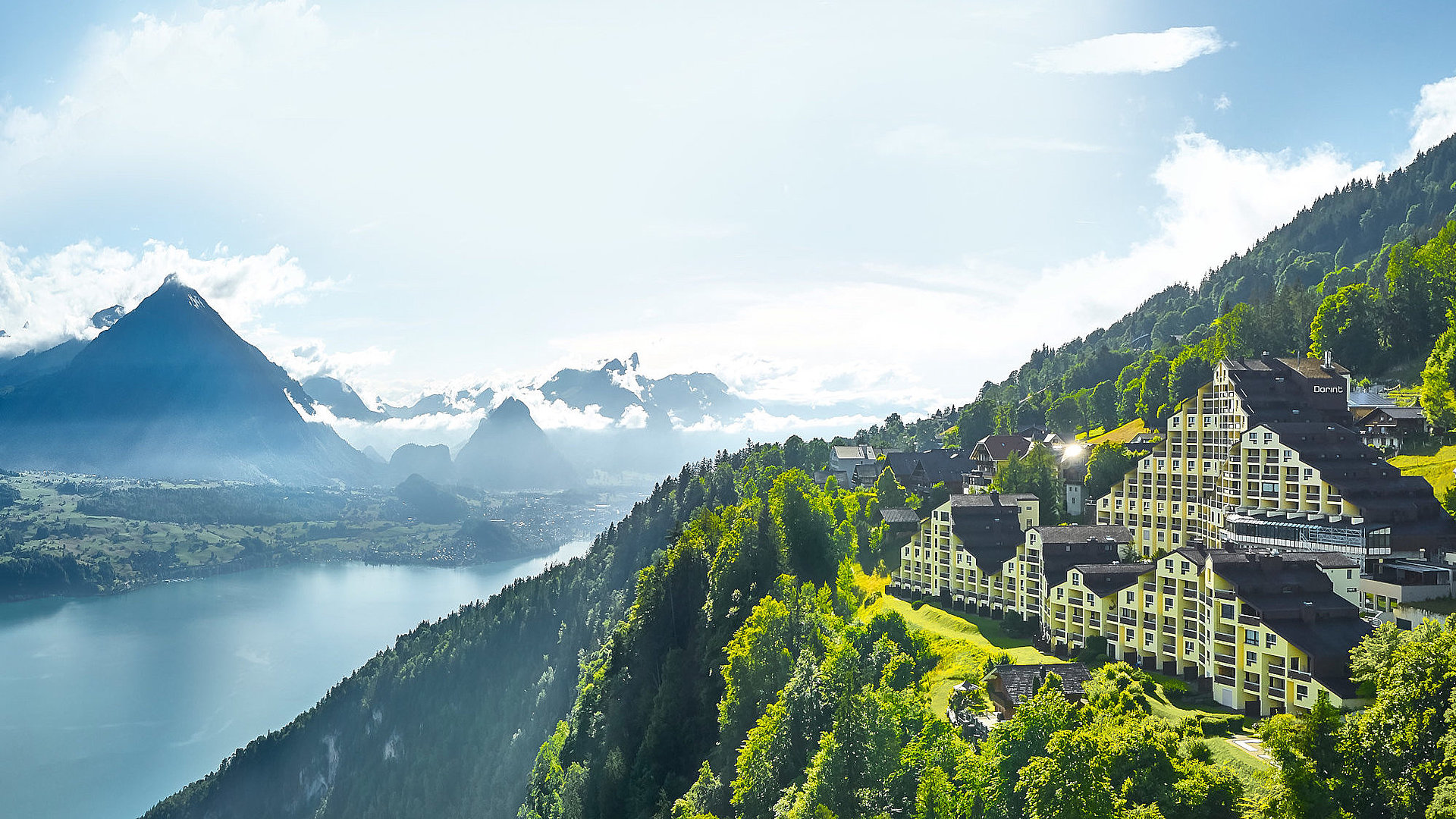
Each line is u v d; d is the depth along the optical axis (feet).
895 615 476.13
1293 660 335.47
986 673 418.72
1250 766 295.89
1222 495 537.65
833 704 362.12
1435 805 224.33
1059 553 483.51
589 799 574.97
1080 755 254.68
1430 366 623.36
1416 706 253.03
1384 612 374.22
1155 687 378.94
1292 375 590.55
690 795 431.02
